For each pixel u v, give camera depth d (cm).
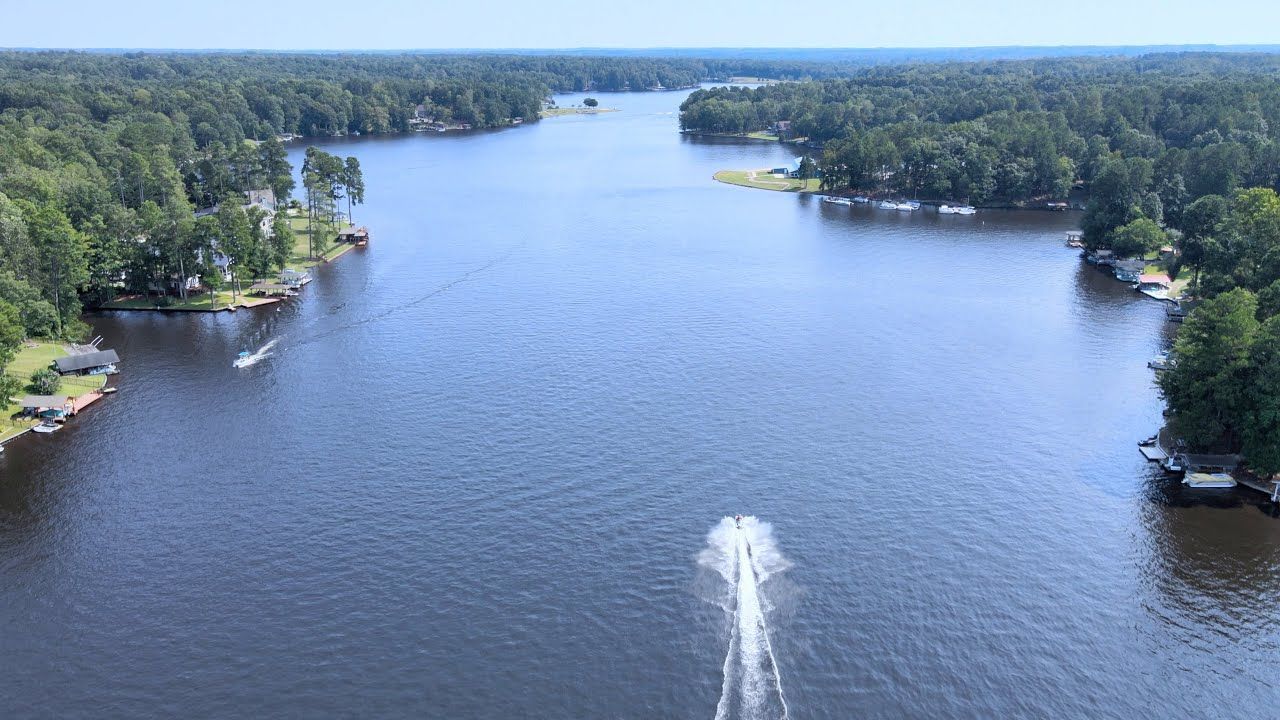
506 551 13762
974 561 13475
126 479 16062
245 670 11419
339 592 12875
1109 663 11456
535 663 11475
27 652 11794
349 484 15750
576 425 17962
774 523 14475
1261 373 15188
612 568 13338
